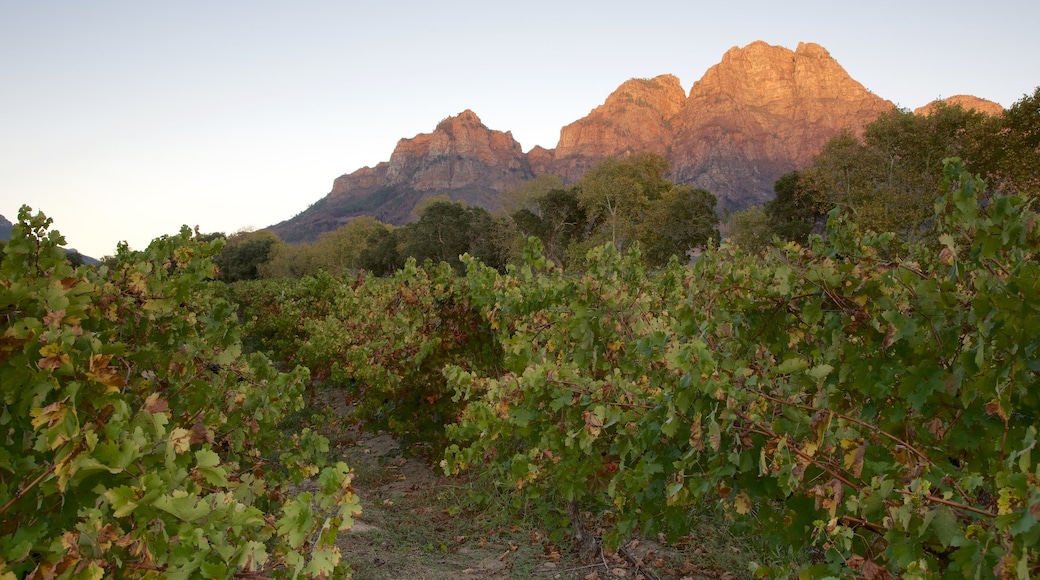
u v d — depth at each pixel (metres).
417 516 6.16
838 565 2.63
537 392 4.42
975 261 2.97
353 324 10.52
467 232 91.44
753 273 4.42
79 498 2.25
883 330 3.30
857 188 41.72
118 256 4.58
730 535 5.04
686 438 3.45
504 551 5.32
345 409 11.05
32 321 2.28
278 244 127.44
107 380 2.33
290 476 4.30
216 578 2.05
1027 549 1.84
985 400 2.81
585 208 79.50
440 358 7.62
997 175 35.72
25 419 2.38
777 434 2.99
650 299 6.24
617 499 4.05
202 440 3.62
